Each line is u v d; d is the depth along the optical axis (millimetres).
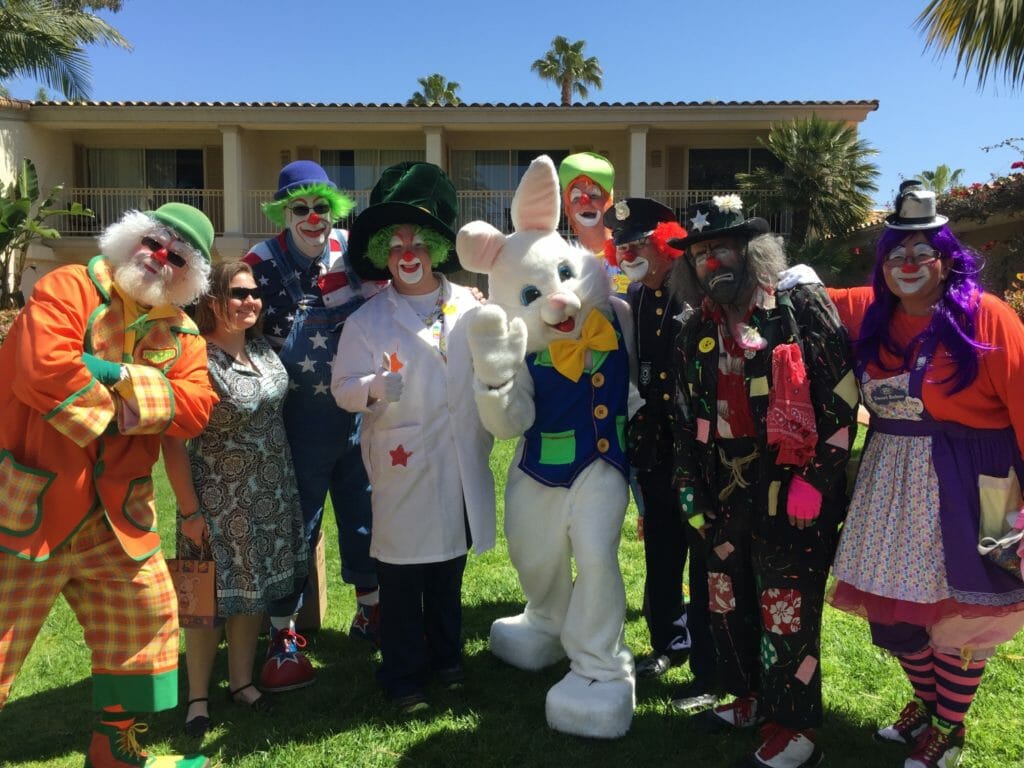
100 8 20641
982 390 2619
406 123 17000
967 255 2668
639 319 3557
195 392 2873
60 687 3783
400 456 3430
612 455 3381
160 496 7617
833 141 15414
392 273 3605
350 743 3232
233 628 3588
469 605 4715
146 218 2807
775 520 2820
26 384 2494
